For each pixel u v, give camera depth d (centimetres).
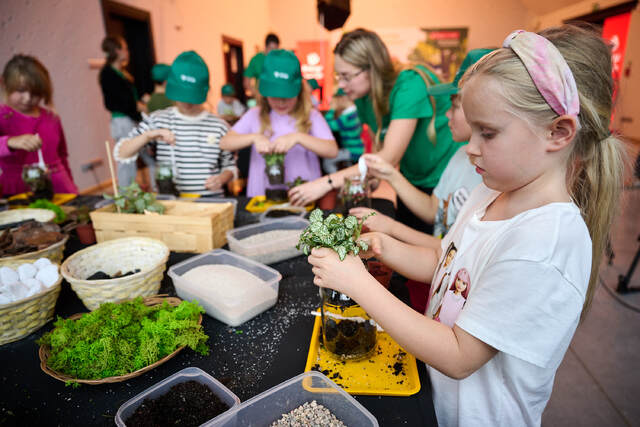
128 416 71
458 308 77
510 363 66
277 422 71
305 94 220
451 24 959
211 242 142
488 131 59
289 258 142
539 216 62
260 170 234
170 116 226
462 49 973
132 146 207
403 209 209
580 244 60
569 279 57
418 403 75
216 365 87
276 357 89
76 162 440
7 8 343
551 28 61
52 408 76
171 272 113
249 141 204
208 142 229
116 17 500
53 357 81
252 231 147
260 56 434
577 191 68
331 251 72
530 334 58
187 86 207
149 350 81
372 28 980
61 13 401
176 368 86
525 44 55
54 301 105
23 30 360
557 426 163
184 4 617
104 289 102
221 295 102
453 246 89
